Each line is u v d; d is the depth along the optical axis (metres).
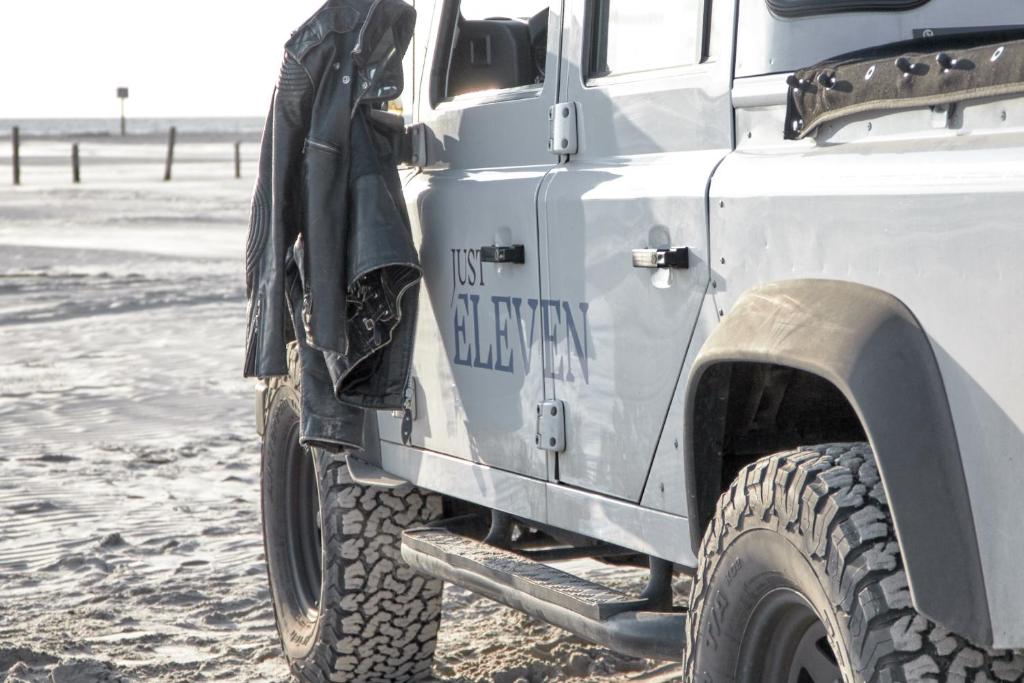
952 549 3.95
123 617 10.43
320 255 6.79
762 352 4.53
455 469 7.08
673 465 5.45
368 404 7.01
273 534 8.97
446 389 7.12
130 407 20.16
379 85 6.91
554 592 5.90
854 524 4.20
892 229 4.26
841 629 4.17
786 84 4.95
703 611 4.88
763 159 5.04
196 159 122.00
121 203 61.66
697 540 5.17
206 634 9.99
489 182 6.68
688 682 4.95
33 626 10.18
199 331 27.36
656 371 5.50
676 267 5.30
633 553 7.09
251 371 7.15
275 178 6.98
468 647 9.34
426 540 7.11
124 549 12.64
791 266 4.74
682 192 5.31
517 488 6.55
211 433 18.41
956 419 4.01
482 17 7.14
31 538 13.08
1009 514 3.85
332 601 7.95
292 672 8.55
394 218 6.89
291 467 8.86
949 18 5.22
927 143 4.29
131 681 8.77
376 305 6.90
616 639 5.46
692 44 5.56
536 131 6.50
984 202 3.93
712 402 5.07
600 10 6.19
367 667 8.12
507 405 6.59
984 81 3.99
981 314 3.94
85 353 24.94
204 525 13.53
